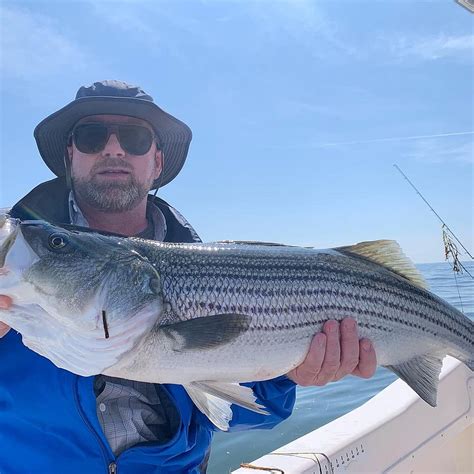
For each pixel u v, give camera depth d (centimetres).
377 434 110
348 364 86
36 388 74
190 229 101
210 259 83
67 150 101
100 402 78
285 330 83
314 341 84
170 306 79
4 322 71
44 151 104
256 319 82
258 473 96
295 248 89
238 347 80
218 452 182
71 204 98
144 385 82
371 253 94
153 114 100
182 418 80
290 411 93
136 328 76
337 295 88
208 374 78
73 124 99
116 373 76
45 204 94
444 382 126
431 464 116
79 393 73
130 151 97
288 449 104
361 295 90
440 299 99
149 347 77
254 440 191
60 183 100
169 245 83
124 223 101
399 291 94
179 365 77
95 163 96
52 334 73
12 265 72
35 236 74
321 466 98
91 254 76
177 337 76
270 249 87
